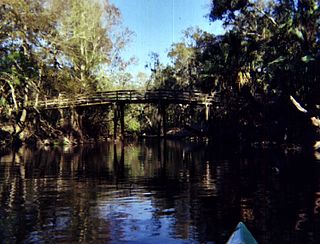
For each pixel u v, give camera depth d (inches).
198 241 310.0
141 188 535.8
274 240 308.3
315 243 301.0
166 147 1360.7
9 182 590.2
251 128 1370.6
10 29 1386.6
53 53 1593.3
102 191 514.3
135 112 2484.0
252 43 1400.1
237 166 755.4
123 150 1230.9
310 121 1149.7
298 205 417.1
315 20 1153.4
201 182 579.2
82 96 1641.2
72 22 1734.7
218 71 1482.5
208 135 1643.7
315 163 762.8
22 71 1485.0
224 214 386.6
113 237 321.4
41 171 716.7
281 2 1253.7
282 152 1010.1
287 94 1227.9
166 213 394.0
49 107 1596.9
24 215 389.4
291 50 1210.6
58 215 388.8
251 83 1414.9
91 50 1903.3
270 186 530.0
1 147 1310.3
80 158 963.3
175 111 2436.0
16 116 1499.8
